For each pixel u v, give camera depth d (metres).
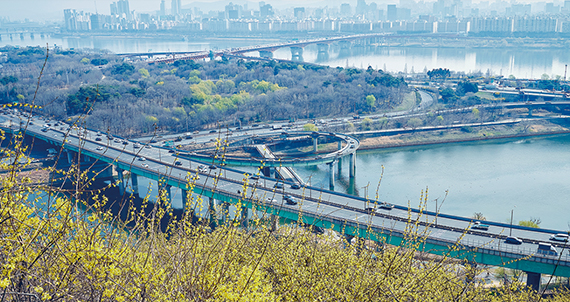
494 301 42.34
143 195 148.00
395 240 86.62
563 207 138.75
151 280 17.94
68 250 17.95
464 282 31.64
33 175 96.12
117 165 150.12
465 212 135.62
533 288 80.12
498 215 133.25
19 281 17.50
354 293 25.30
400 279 25.80
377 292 25.33
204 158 164.38
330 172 167.00
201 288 18.16
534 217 131.50
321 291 25.14
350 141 192.50
